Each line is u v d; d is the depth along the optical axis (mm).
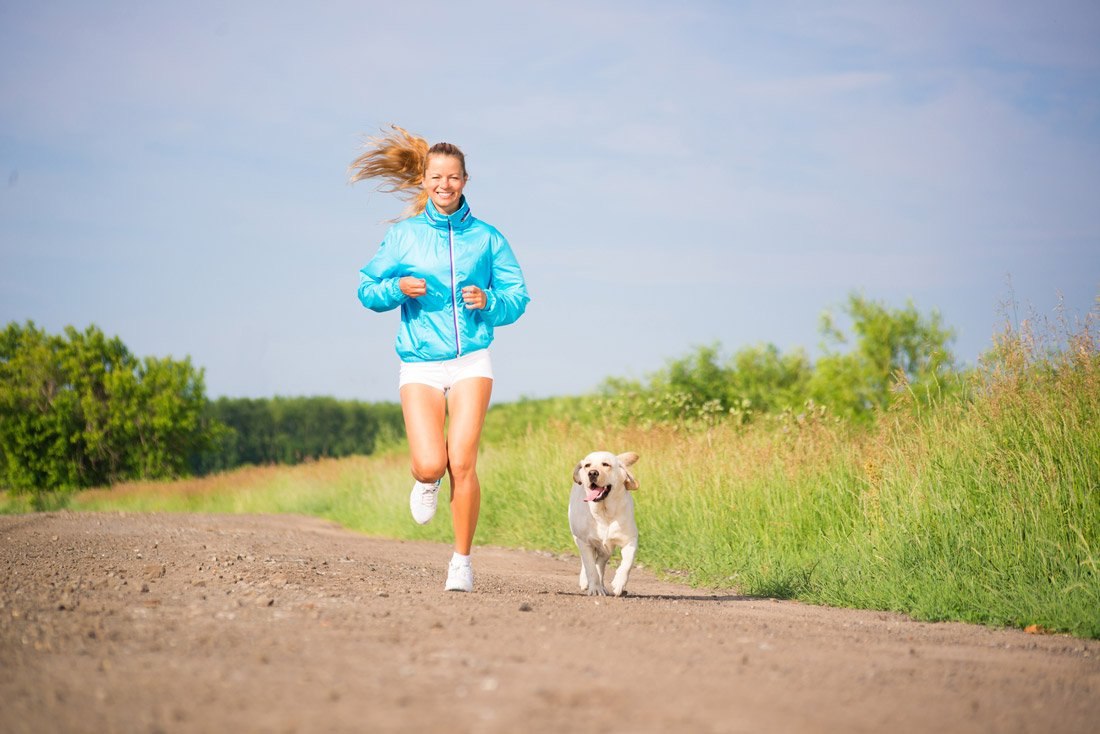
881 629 5328
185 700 2902
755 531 9656
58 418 39469
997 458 7723
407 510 15680
